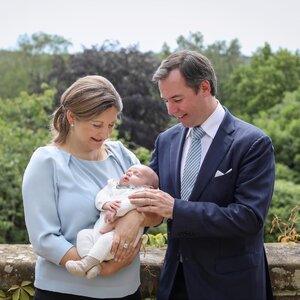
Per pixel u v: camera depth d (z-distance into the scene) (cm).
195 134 222
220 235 201
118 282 214
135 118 1934
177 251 223
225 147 211
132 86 1938
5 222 693
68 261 201
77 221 210
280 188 895
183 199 221
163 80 210
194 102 211
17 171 747
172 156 230
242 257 211
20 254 263
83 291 209
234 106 2358
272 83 2269
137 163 244
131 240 206
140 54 2034
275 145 1450
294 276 255
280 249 275
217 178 209
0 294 250
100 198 212
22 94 1048
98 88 209
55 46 3234
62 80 1930
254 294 211
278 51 2436
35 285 217
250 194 201
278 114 1728
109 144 240
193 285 213
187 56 209
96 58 1959
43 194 208
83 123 209
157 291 239
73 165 218
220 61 2880
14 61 3125
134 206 207
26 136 816
